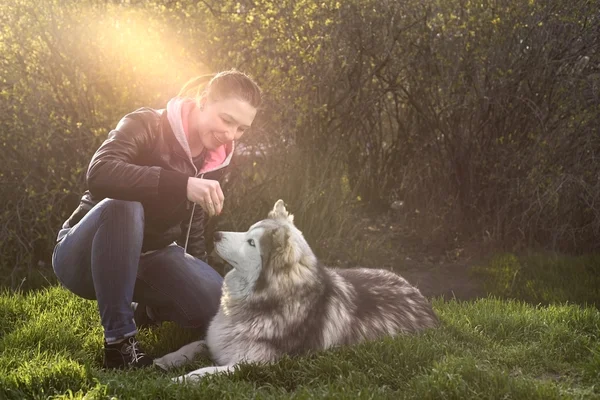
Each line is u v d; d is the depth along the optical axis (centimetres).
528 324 421
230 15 616
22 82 585
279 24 621
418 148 746
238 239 355
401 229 748
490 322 425
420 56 698
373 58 702
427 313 420
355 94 699
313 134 693
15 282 554
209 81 358
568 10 651
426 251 693
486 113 690
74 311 425
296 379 322
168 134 354
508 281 587
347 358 341
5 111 588
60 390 298
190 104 359
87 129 595
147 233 369
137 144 345
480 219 705
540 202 643
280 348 346
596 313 437
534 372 353
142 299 396
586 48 666
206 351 375
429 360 338
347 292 385
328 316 360
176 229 382
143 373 337
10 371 316
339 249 654
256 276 349
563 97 666
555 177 660
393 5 681
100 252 341
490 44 659
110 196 325
